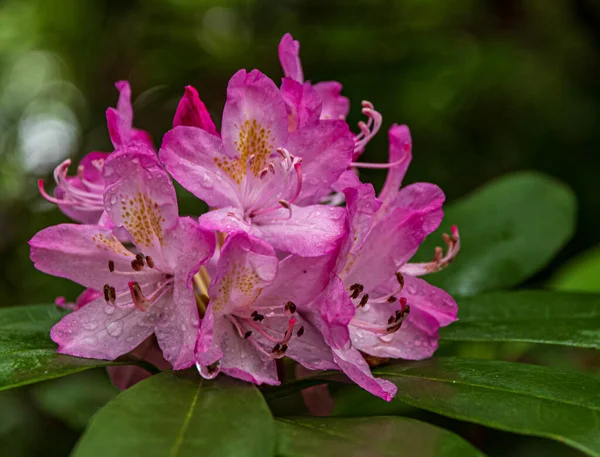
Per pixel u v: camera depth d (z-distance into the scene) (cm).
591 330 51
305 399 52
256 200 48
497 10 117
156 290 48
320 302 47
